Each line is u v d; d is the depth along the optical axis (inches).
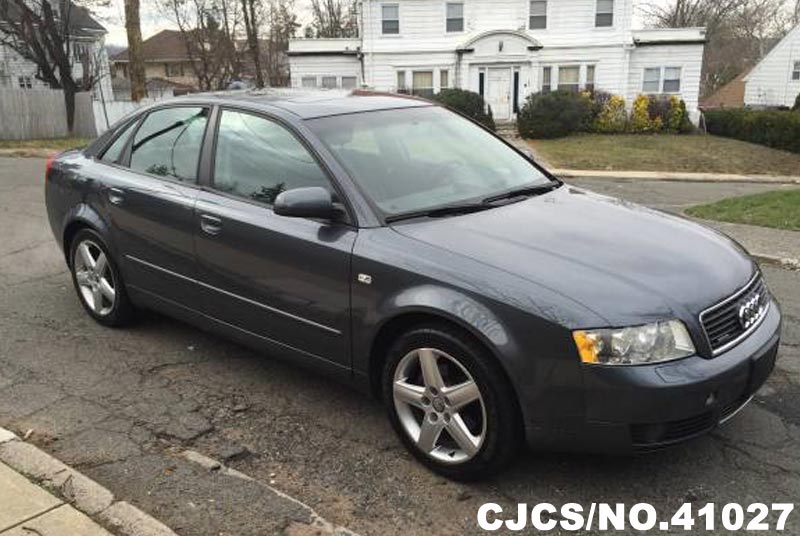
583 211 153.0
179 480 130.9
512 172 173.2
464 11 1151.0
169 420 152.9
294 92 183.2
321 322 144.9
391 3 1152.8
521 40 1142.3
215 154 170.1
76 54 1232.8
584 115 1088.8
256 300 156.8
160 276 180.1
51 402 160.7
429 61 1170.0
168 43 2337.6
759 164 850.8
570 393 115.8
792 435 145.2
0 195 416.5
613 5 1132.5
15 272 257.3
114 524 115.0
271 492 127.4
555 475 132.8
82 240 204.1
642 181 714.8
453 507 124.2
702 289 124.0
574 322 114.4
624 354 113.8
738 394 123.7
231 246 158.4
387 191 147.4
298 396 163.8
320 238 142.4
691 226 153.6
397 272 130.8
